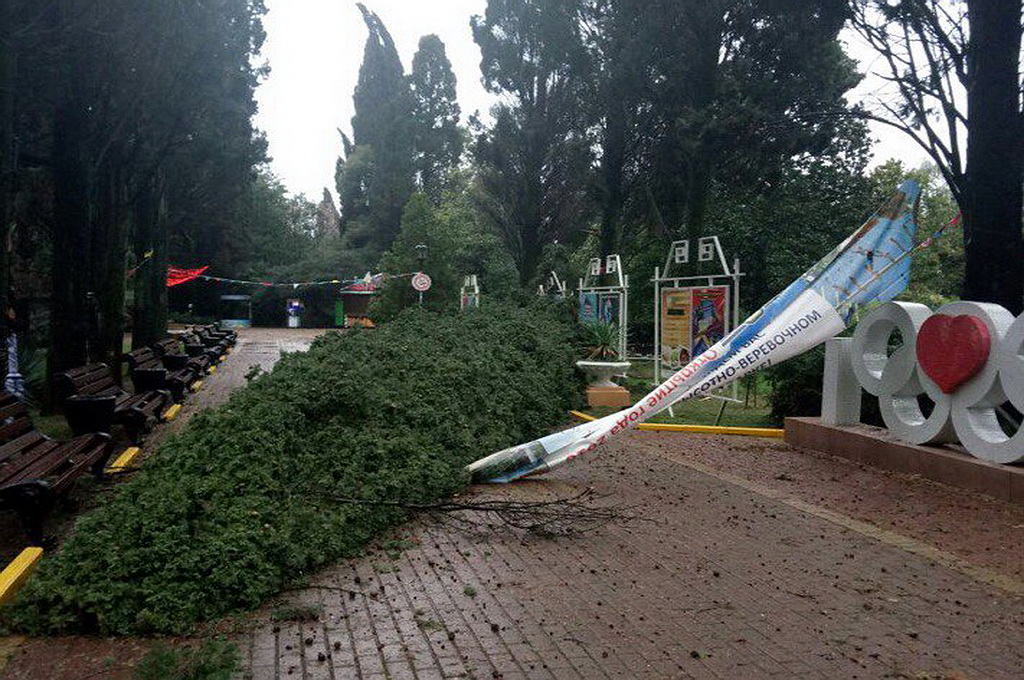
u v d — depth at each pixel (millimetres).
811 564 5758
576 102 26719
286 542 5191
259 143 24266
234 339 31781
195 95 16156
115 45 12578
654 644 4320
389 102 51875
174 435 6441
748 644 4332
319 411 7512
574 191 27828
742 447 10812
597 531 6598
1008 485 7578
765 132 16250
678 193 23609
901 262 9828
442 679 3877
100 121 13109
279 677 3881
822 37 17406
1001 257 10508
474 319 14859
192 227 41094
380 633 4441
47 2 10938
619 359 17453
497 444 8992
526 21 26844
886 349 10078
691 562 5785
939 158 11234
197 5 14617
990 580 5410
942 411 8633
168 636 4359
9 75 9523
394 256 30406
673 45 20906
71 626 4375
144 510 5141
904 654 4219
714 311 13633
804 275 9648
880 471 9141
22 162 13750
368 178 56906
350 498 6266
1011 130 10430
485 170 29375
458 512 7078
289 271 51094
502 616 4707
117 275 15250
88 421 8719
